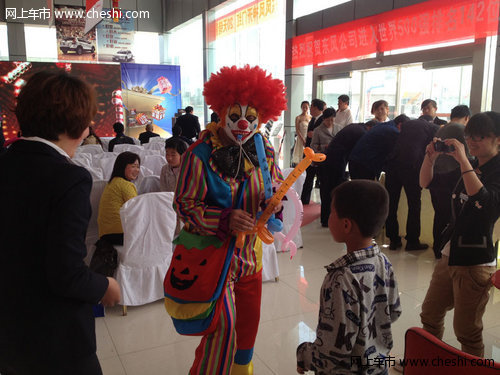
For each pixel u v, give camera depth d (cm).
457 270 181
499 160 172
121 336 257
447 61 537
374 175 435
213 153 165
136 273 284
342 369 125
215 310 165
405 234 453
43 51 1340
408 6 560
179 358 235
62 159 116
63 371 118
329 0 761
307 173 590
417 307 292
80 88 116
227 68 172
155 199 270
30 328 114
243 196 171
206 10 1170
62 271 108
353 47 670
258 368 224
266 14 931
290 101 841
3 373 124
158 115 1312
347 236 129
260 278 186
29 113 114
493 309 286
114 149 601
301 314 284
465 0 479
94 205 341
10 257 111
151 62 1536
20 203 110
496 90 453
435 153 207
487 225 173
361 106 707
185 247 171
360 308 123
